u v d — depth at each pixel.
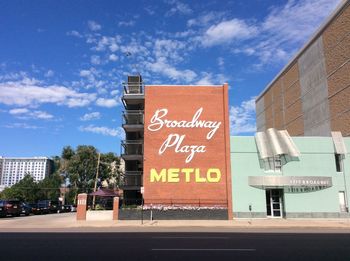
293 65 56.16
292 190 33.44
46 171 135.88
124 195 42.12
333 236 18.58
